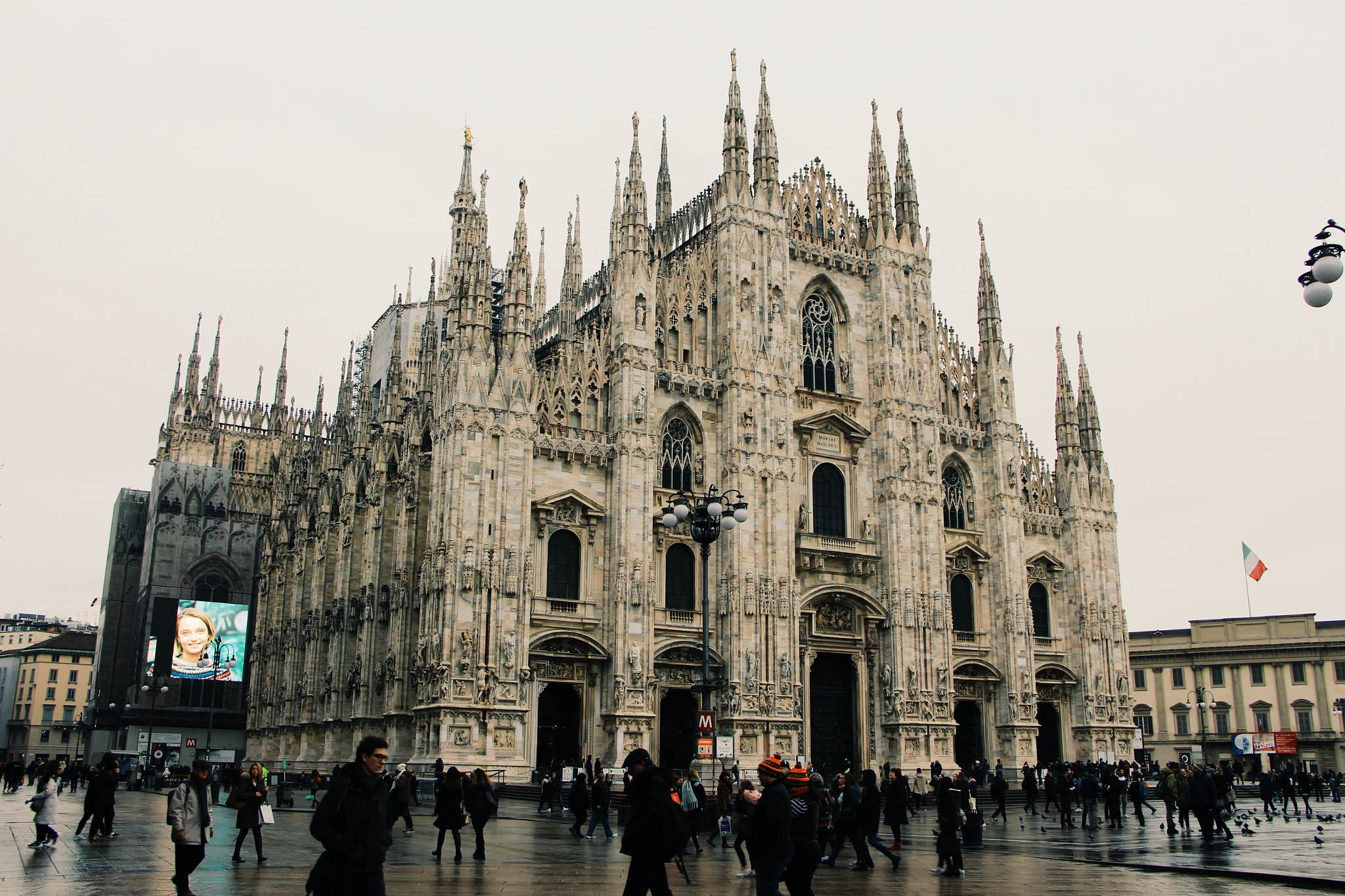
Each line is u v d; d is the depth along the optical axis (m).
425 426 74.44
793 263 81.62
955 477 85.62
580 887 25.34
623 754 65.38
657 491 71.62
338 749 81.56
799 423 77.62
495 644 63.31
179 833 21.69
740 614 70.81
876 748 76.31
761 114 80.75
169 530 122.75
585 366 71.56
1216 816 40.81
